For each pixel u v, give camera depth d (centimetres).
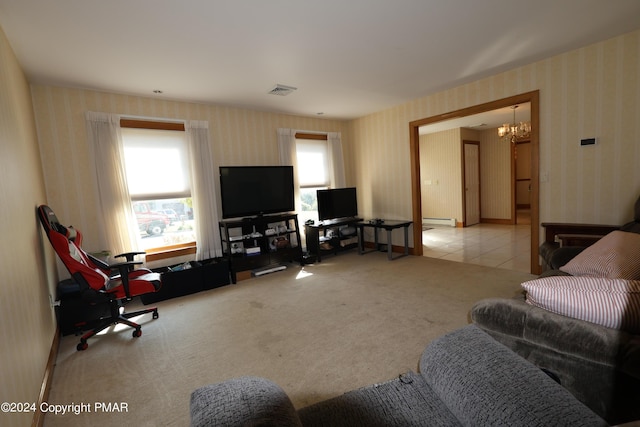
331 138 550
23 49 238
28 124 265
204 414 73
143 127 371
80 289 249
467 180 759
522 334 115
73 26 213
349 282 374
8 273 150
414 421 94
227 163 439
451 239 608
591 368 100
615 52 288
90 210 339
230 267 403
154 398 182
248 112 459
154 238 391
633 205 292
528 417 72
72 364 223
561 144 328
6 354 132
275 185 457
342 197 529
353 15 223
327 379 188
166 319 295
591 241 272
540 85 335
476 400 82
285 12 214
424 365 107
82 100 334
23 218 199
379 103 468
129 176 364
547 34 272
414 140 473
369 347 221
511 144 747
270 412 72
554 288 113
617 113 293
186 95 375
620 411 96
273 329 261
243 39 248
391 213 525
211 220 413
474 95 389
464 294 312
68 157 326
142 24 217
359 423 94
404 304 295
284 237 462
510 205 758
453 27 249
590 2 223
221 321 284
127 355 232
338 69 323
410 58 306
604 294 105
